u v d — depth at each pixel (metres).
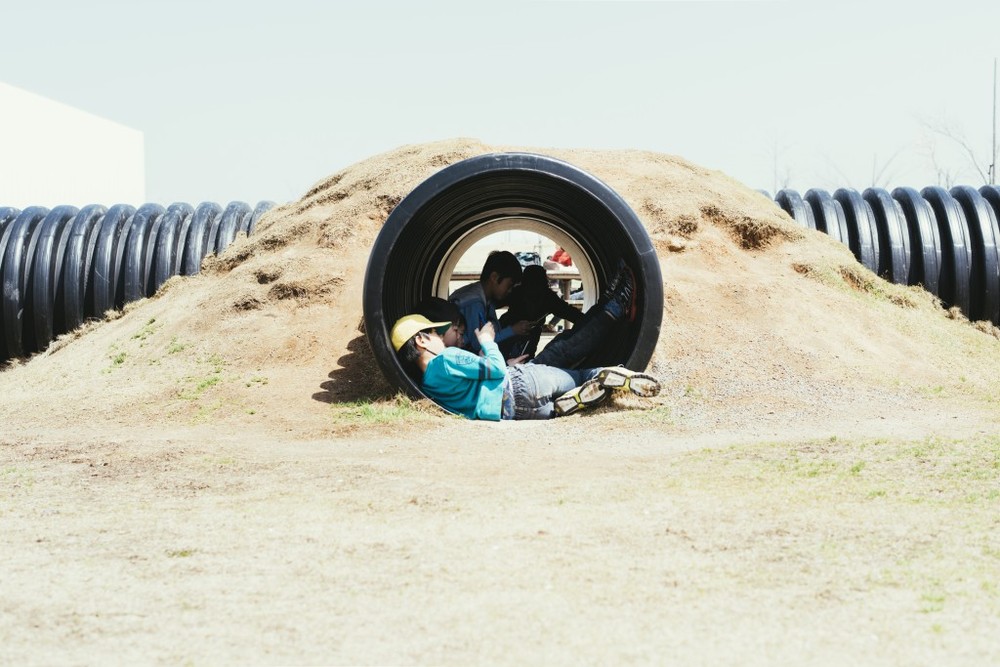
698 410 10.16
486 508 6.29
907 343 12.88
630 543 5.44
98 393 11.39
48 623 4.38
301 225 14.29
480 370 10.08
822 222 16.95
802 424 9.52
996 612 4.38
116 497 6.88
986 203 17.36
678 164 15.96
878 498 6.45
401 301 11.36
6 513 6.42
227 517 6.21
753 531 5.66
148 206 17.81
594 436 9.12
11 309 16.83
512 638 4.12
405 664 3.89
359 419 9.81
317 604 4.57
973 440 8.40
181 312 13.67
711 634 4.15
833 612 4.39
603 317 11.11
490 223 12.66
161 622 4.38
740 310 12.51
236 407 10.52
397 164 15.02
